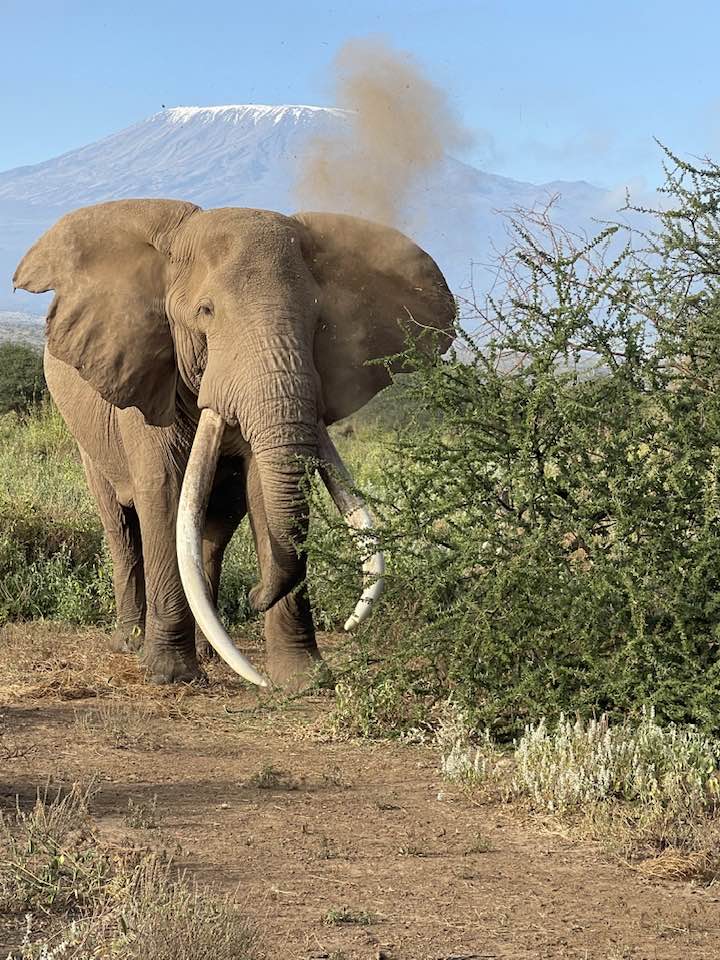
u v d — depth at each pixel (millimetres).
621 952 5250
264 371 9977
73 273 11117
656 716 8094
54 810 6742
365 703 9219
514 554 8883
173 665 11164
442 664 9266
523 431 8914
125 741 9000
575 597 8461
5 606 13969
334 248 11156
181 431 11211
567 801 7219
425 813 7305
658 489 8641
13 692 10609
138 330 10898
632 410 9016
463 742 8625
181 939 4848
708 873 6242
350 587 9469
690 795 6918
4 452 24438
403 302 11289
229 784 7926
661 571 8516
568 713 8422
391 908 5746
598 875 6258
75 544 15688
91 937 5016
